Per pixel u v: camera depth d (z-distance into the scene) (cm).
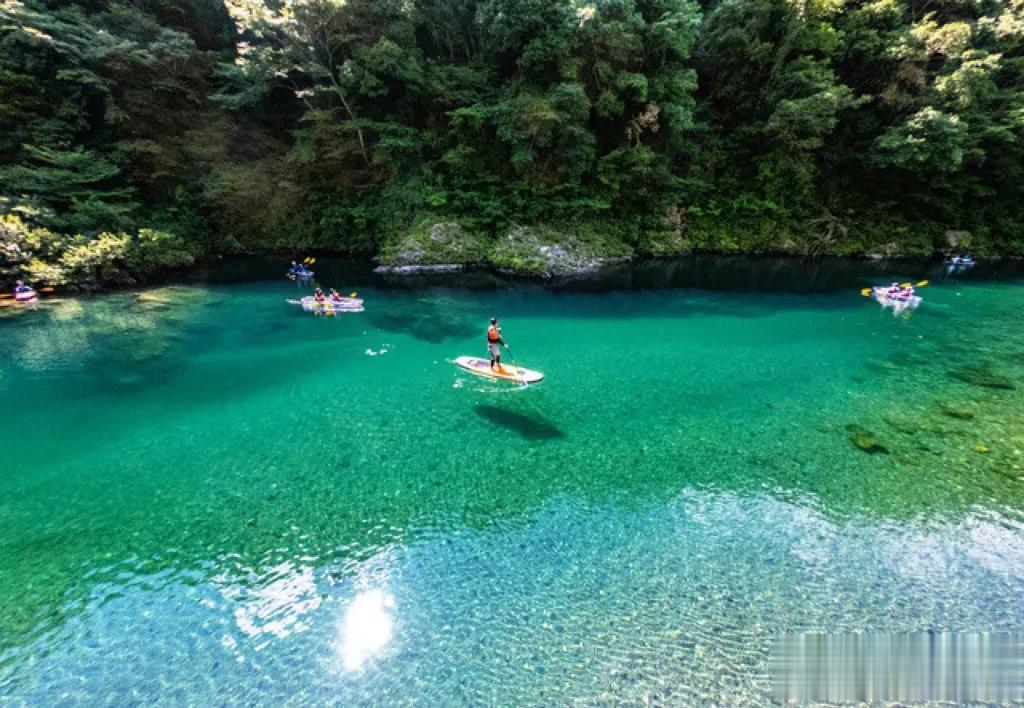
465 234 3572
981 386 1850
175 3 3572
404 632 862
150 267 3055
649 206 4047
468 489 1239
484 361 1972
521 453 1391
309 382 1820
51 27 2886
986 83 3806
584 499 1205
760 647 845
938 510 1186
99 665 804
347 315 2570
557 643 845
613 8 3278
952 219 4409
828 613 911
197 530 1097
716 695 766
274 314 2558
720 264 3947
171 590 944
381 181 3828
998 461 1378
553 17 3156
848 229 4316
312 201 3812
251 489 1233
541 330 2422
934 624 894
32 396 1681
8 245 2572
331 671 798
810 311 2788
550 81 3403
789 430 1527
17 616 887
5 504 1170
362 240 3816
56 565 999
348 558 1022
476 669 801
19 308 2511
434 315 2608
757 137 4184
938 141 3731
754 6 3684
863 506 1195
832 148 4291
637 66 3634
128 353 2036
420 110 3775
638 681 784
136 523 1116
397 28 3353
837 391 1797
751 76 4062
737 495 1227
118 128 3325
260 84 3409
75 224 2891
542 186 3631
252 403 1659
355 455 1374
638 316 2658
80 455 1364
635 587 959
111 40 3036
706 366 2008
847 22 3928
